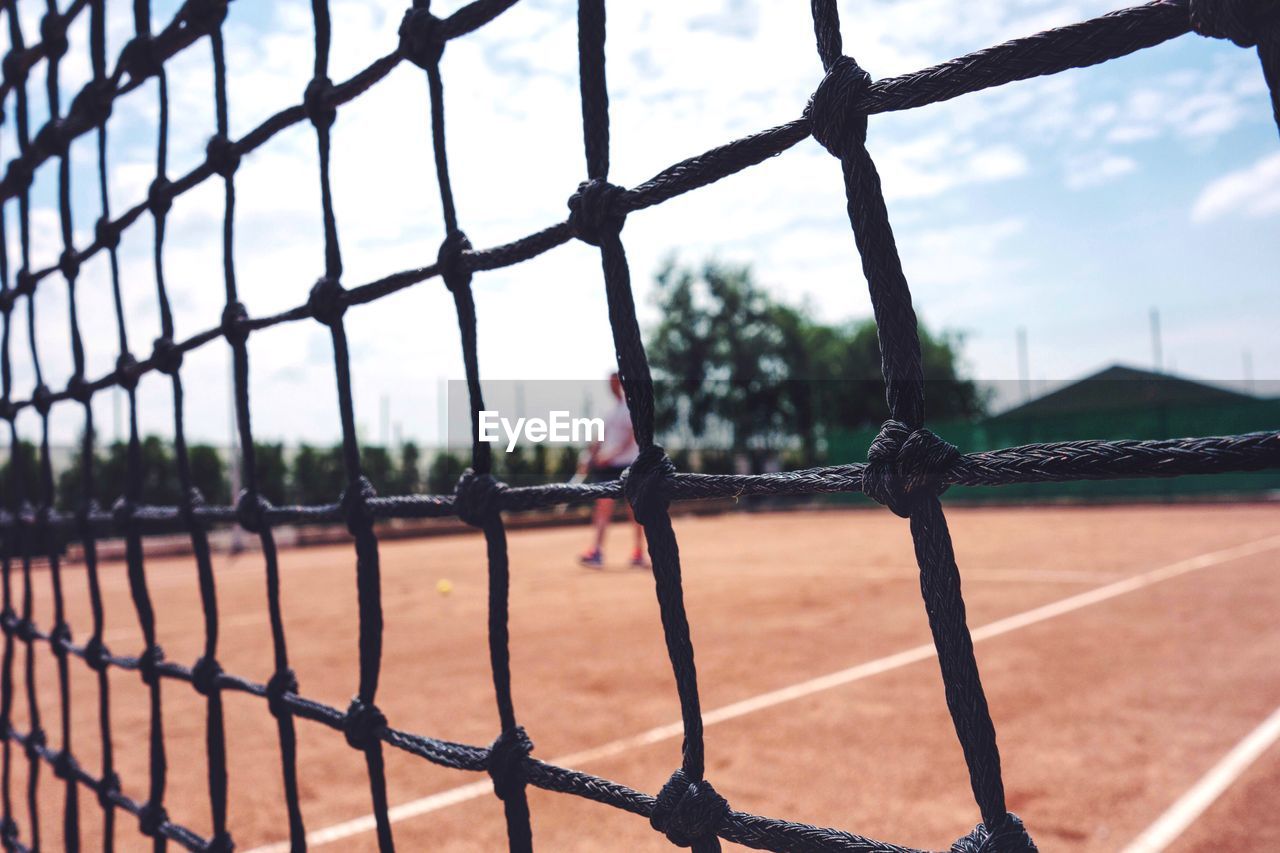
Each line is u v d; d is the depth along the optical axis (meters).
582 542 13.77
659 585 0.93
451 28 1.21
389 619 6.02
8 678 2.28
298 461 18.83
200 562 1.62
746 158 0.87
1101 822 2.42
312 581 8.77
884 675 4.02
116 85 1.90
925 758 2.92
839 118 0.77
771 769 2.84
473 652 4.75
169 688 4.22
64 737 1.97
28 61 2.20
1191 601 5.85
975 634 4.95
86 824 2.62
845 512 22.62
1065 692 3.67
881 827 2.40
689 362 34.84
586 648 4.73
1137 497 19.31
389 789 2.79
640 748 3.05
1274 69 0.53
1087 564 8.17
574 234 1.03
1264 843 2.27
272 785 2.84
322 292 1.40
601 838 2.40
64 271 2.06
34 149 2.17
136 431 1.83
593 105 1.04
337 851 2.34
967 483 0.68
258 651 4.94
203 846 1.58
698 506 21.84
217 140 1.62
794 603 6.20
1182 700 3.52
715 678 4.02
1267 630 4.82
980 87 0.71
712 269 34.91
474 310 1.22
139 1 1.81
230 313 1.57
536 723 3.37
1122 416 19.72
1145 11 0.63
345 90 1.38
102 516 1.84
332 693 3.91
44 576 11.20
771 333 35.09
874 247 0.76
